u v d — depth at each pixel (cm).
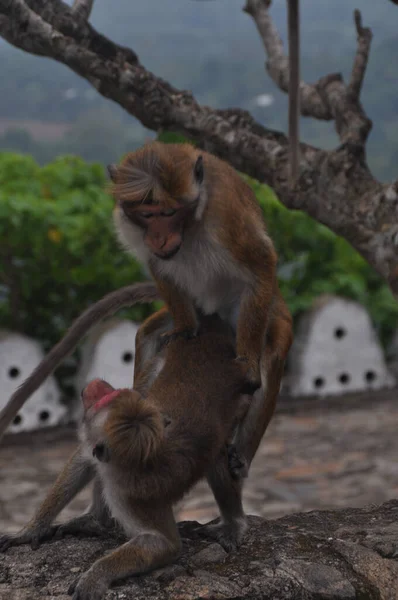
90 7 536
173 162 455
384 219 502
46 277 1270
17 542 444
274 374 481
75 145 10250
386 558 417
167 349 470
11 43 544
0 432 468
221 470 441
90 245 1263
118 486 393
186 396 424
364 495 945
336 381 1396
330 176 518
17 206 1185
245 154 537
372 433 1209
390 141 9856
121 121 10919
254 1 657
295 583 393
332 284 1412
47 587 393
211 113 544
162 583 389
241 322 467
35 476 1049
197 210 459
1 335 1216
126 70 533
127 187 451
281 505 919
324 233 1393
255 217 479
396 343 1480
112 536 452
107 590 380
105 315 520
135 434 378
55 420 1241
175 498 401
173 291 479
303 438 1195
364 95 11569
